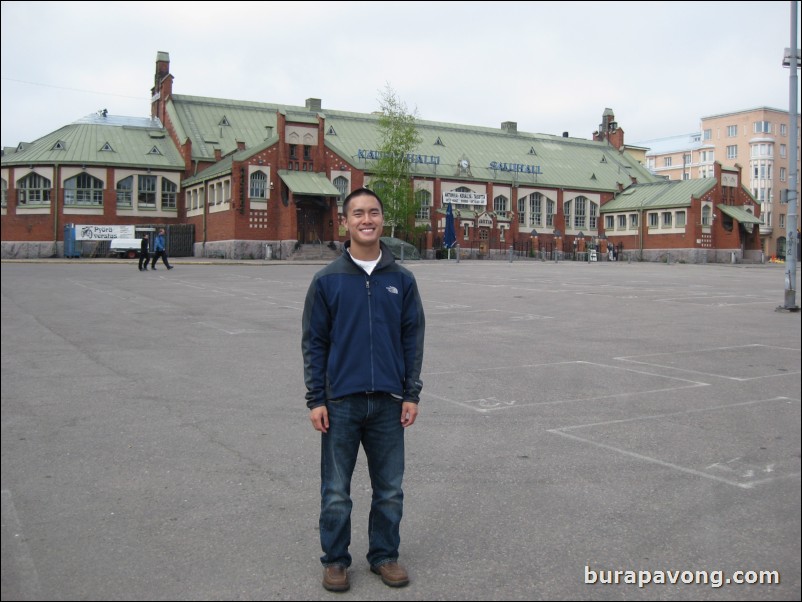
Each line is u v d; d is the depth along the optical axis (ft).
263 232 194.18
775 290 92.99
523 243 265.13
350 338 15.02
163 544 16.71
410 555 16.28
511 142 287.28
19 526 17.65
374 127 258.57
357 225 15.12
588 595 14.47
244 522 17.94
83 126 220.23
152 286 91.50
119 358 40.57
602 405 29.71
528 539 16.97
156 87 242.78
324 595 14.53
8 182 210.18
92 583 14.90
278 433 25.58
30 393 31.65
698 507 18.75
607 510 18.60
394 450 15.44
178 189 220.43
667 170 432.25
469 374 36.29
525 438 25.02
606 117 322.34
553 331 52.47
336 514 14.90
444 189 249.96
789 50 63.93
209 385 33.53
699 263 242.99
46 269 128.47
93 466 21.99
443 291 88.17
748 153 381.19
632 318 60.34
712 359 40.55
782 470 21.52
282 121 196.44
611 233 279.69
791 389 32.63
